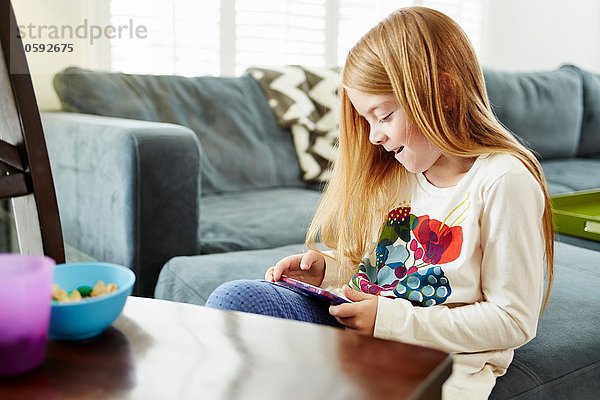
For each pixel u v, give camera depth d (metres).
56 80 2.10
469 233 0.94
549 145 3.14
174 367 0.54
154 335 0.60
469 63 1.00
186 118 2.25
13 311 0.51
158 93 2.24
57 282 0.65
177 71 2.67
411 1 3.45
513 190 0.90
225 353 0.56
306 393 0.49
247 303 0.91
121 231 1.59
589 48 4.15
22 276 0.51
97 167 1.66
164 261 1.60
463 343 0.87
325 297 0.90
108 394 0.49
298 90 2.50
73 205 1.81
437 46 0.97
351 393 0.49
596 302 1.22
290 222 1.84
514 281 0.88
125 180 1.56
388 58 0.97
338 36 3.17
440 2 3.59
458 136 0.97
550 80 3.22
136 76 2.25
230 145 2.29
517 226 0.89
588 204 2.05
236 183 2.27
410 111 0.95
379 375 0.52
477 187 0.94
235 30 2.83
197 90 2.34
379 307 0.86
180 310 0.66
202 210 1.94
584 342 1.06
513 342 0.87
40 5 2.28
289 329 0.62
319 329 0.61
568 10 4.02
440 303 0.95
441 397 0.54
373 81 0.97
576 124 3.25
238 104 2.39
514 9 3.88
